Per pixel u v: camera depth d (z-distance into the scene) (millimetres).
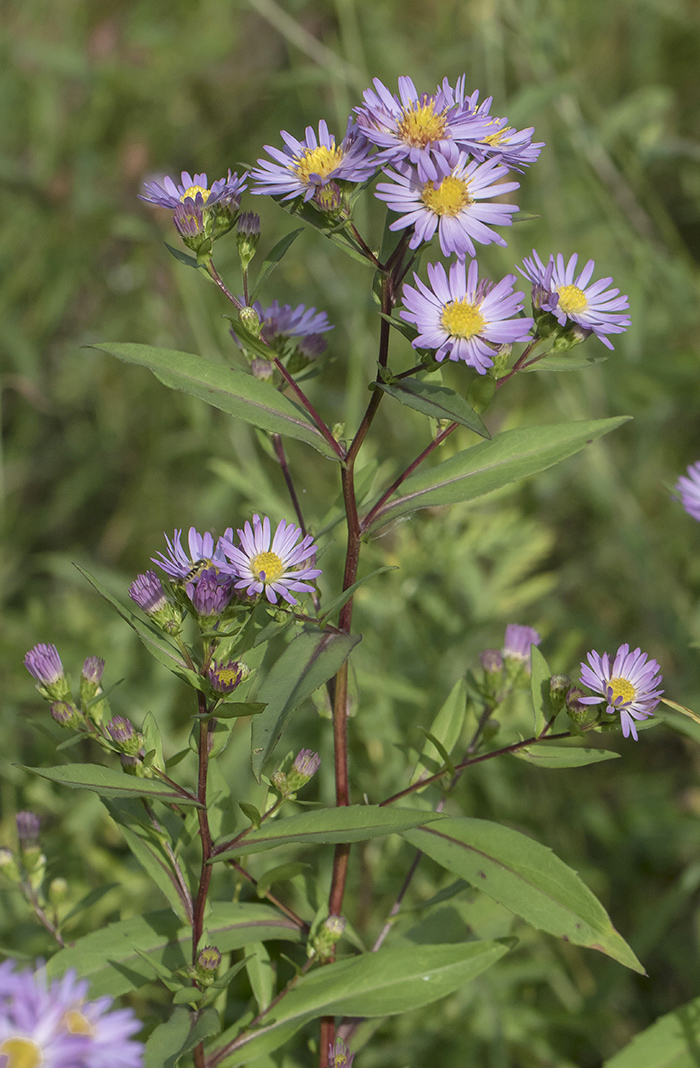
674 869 1049
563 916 798
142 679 1043
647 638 1225
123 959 814
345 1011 807
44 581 1376
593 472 1234
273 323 853
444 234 789
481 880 805
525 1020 953
